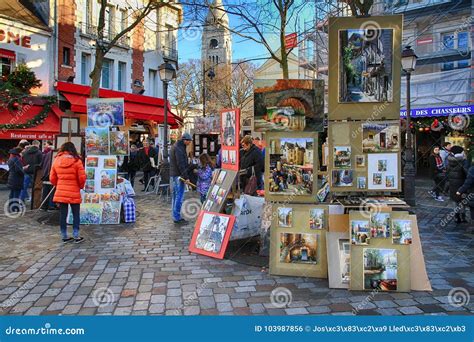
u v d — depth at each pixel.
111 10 22.50
